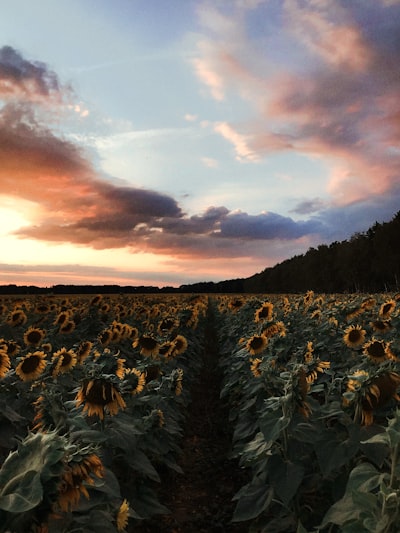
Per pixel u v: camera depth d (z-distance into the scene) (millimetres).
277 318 10969
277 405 4191
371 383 3838
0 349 6348
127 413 5629
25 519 2000
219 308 23250
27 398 6070
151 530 5910
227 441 9266
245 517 4117
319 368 5328
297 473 3947
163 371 8227
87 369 4863
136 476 5555
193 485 7344
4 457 4867
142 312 16484
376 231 68562
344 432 4031
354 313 10227
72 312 14234
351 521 2520
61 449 2086
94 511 3404
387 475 2615
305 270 84625
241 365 8250
